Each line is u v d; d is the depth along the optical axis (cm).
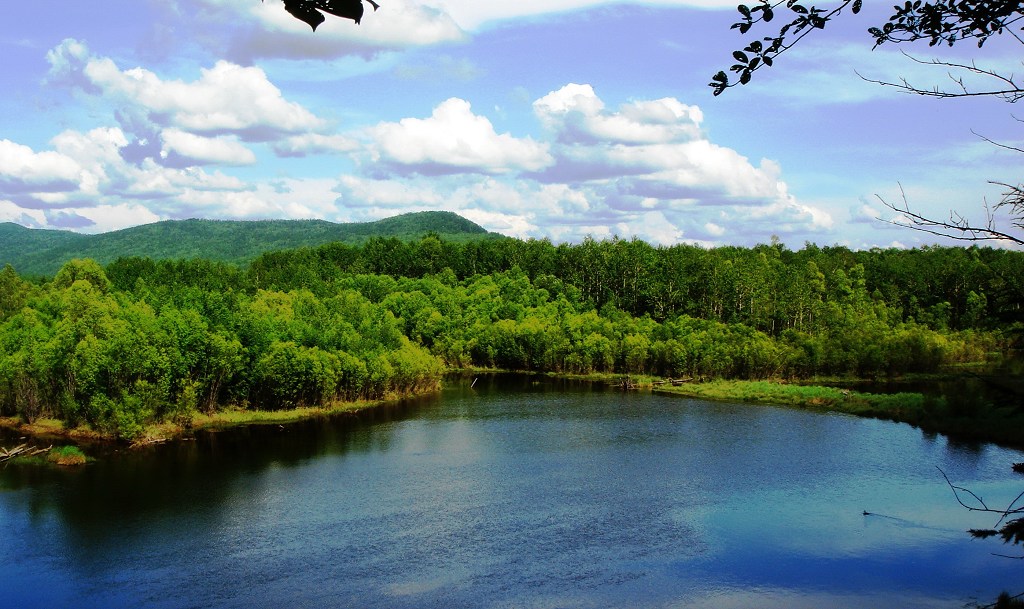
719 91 1170
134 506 5566
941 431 8531
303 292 15375
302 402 9919
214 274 19312
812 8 1095
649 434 8400
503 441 8006
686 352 13450
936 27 1147
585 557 4606
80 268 14162
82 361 8044
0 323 11300
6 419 8781
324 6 686
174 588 4112
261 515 5372
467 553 4653
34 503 5612
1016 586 4153
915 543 4834
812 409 10212
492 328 15800
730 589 4147
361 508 5556
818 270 19175
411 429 8700
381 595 4047
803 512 5494
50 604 3906
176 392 8569
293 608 3884
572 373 14662
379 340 12262
